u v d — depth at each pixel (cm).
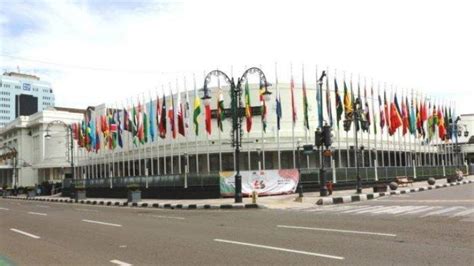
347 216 1725
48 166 8631
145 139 4506
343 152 4753
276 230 1346
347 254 921
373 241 1071
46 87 14050
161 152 5097
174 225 1622
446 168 5653
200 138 4881
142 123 4553
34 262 970
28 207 3531
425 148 5788
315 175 3612
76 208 3219
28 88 13588
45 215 2469
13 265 943
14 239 1402
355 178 3972
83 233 1479
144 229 1521
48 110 9312
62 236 1423
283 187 3403
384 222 1458
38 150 9538
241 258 916
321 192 3009
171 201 3412
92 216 2264
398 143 5488
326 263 841
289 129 4844
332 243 1062
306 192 3534
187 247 1084
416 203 2278
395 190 3425
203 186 3509
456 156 6575
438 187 3894
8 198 6912
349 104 4219
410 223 1404
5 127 10744
